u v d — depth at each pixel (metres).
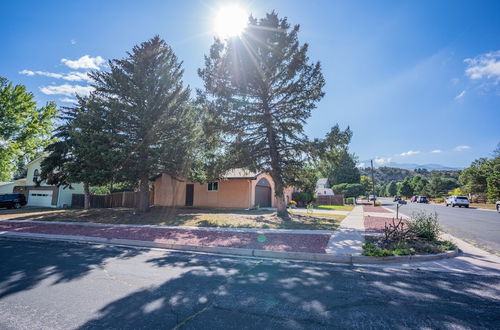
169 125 15.44
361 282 4.68
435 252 6.63
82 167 14.37
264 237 8.86
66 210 19.62
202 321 3.18
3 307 3.62
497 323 3.17
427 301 3.82
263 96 14.35
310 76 13.59
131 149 14.05
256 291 4.20
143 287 4.39
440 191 62.78
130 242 8.52
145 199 16.55
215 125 13.90
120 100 15.41
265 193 24.86
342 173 56.03
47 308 3.57
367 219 14.34
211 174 15.02
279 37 13.59
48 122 26.89
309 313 3.40
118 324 3.12
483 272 5.32
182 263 6.06
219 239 8.56
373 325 3.09
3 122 23.72
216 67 14.02
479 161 44.06
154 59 16.33
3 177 31.16
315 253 6.53
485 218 17.33
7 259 6.45
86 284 4.55
